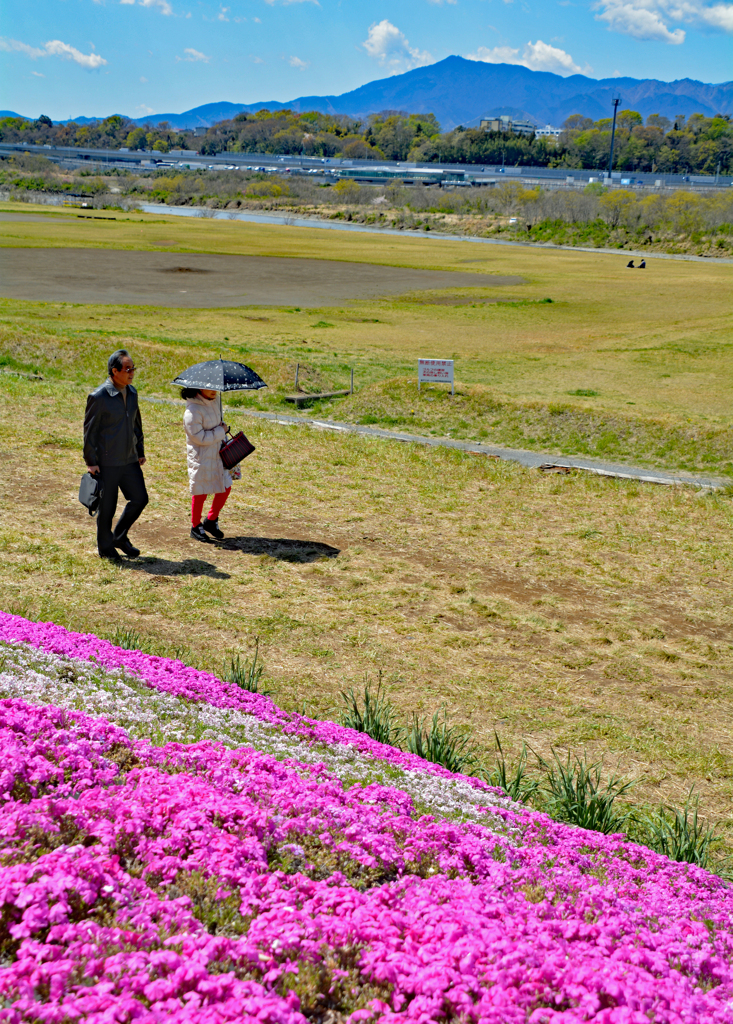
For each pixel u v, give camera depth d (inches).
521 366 1465.3
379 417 1011.9
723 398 1223.5
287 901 122.0
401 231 5438.0
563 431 990.4
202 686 273.3
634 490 665.0
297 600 402.6
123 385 404.2
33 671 239.5
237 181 7519.7
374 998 104.5
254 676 304.2
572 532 546.9
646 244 4685.0
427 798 206.5
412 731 270.1
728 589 462.6
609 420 992.9
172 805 142.9
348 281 2576.3
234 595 400.5
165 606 378.0
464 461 719.7
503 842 179.9
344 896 125.6
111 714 212.1
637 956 130.3
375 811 176.7
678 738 309.3
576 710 323.0
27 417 722.2
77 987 90.5
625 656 373.4
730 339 1752.0
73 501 515.2
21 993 87.7
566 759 288.0
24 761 147.3
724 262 3983.8
